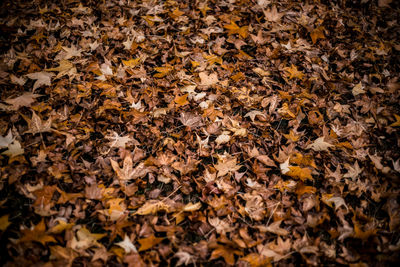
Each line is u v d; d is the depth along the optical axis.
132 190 1.10
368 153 1.21
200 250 1.03
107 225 1.05
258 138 1.23
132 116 1.24
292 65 1.37
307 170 1.13
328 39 1.50
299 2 1.60
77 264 1.00
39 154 1.13
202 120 1.25
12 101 1.21
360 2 1.64
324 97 1.32
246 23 1.52
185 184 1.14
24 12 1.47
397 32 1.55
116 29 1.44
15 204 1.10
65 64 1.31
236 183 1.15
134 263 1.00
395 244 1.07
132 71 1.33
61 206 1.08
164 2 1.55
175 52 1.38
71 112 1.24
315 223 1.07
